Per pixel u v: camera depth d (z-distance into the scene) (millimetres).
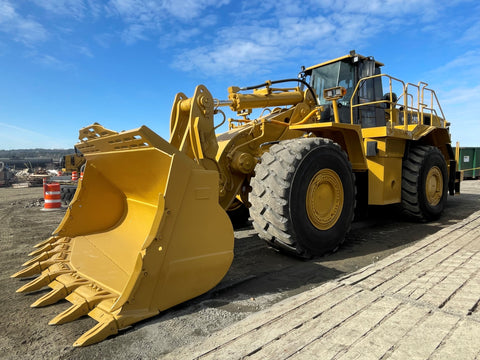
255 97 4039
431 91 5883
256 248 3854
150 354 1729
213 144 3248
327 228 3500
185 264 2209
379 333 1759
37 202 9781
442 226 5129
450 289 2299
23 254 3840
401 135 4688
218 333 1866
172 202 2100
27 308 2311
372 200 4562
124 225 3398
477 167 16578
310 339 1729
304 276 2906
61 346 1822
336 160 3553
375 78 5465
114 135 2430
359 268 3119
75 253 2953
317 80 5379
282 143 3396
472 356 1522
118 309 1945
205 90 3160
